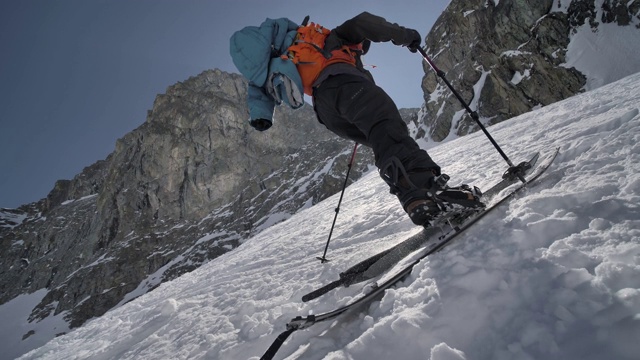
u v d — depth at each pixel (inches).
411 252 62.1
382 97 65.9
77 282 2095.2
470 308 38.2
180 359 73.6
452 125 1411.2
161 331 103.6
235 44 76.8
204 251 1926.7
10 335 1888.5
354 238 127.5
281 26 77.0
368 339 42.1
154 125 2822.3
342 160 1980.8
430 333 37.8
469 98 1385.3
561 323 31.0
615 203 44.8
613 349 26.4
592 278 33.8
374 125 64.5
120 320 195.5
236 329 76.3
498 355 31.7
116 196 2635.3
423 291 45.6
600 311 29.8
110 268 2062.0
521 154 130.8
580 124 137.3
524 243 45.1
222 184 2498.8
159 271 1959.9
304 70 71.9
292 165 2479.1
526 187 67.0
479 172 139.6
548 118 249.4
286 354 52.3
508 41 1285.7
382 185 331.9
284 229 388.8
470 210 58.6
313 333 53.9
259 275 132.8
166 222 2378.2
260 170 2549.2
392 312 45.6
